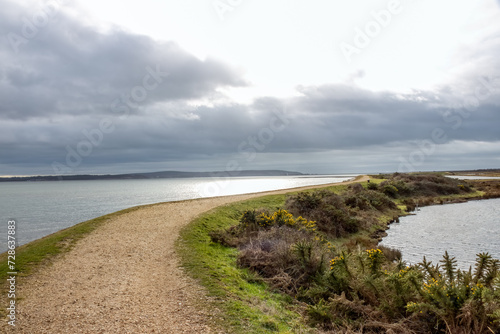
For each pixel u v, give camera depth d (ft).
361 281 26.71
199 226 55.88
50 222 107.65
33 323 19.93
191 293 25.80
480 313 18.44
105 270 31.78
